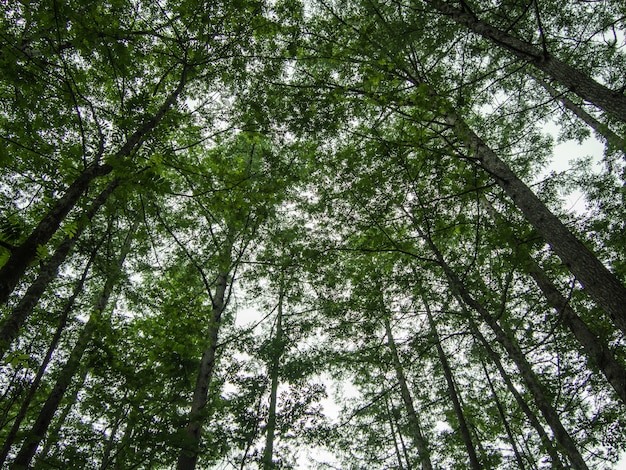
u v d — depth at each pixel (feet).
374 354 24.95
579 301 20.30
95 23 11.31
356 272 22.85
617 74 25.34
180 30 15.48
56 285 22.71
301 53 20.98
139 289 27.78
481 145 18.43
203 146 19.94
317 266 20.07
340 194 20.52
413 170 18.19
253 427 20.43
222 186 14.84
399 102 16.22
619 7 23.93
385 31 20.31
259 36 17.85
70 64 13.17
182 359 19.98
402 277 21.30
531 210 15.83
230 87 19.69
